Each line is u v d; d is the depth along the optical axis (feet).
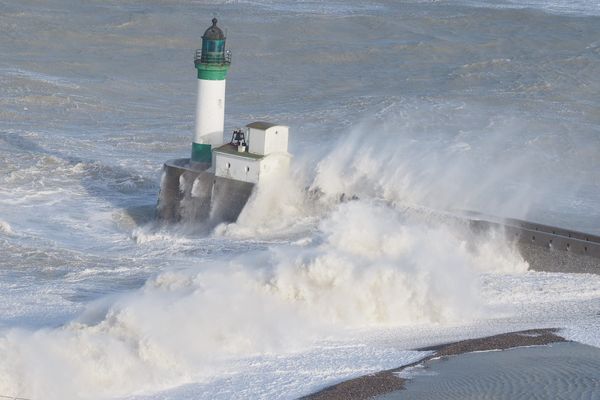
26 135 353.72
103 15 638.12
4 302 197.57
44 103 412.98
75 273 223.71
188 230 270.67
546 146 367.66
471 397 145.28
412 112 417.28
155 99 444.14
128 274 224.33
